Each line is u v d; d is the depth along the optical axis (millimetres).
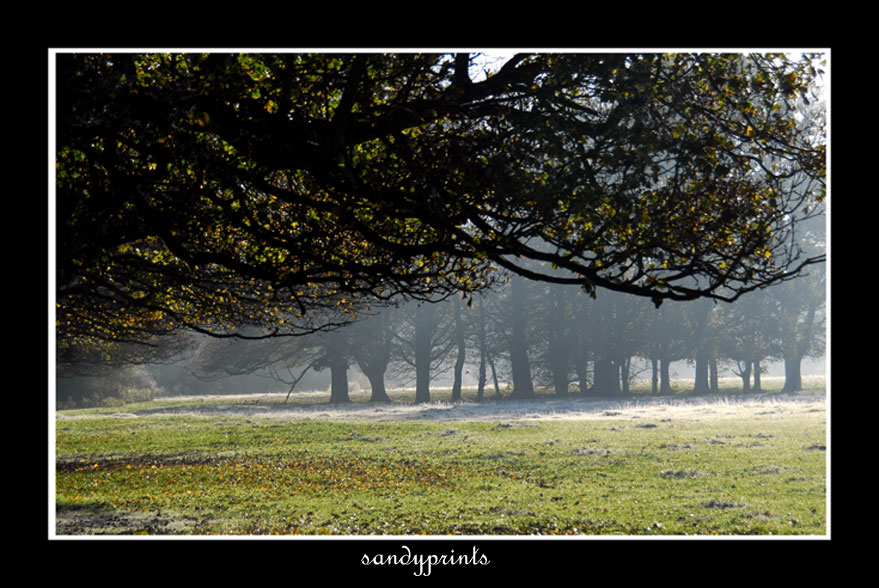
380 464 24766
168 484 21125
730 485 19109
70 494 19312
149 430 38344
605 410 47500
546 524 15375
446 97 9125
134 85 7461
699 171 9672
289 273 10805
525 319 70750
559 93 8930
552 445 28062
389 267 10883
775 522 14914
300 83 9125
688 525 14969
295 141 8445
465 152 8695
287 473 23078
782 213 10289
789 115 10539
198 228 11578
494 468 23344
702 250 9727
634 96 8445
